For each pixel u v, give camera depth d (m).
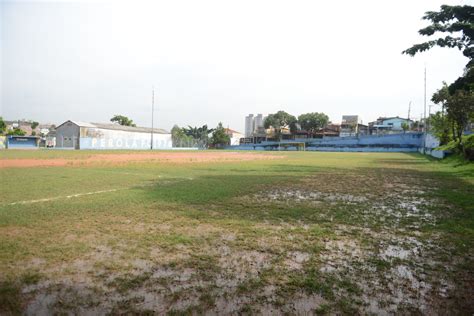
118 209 7.24
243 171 17.20
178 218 6.52
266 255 4.55
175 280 3.74
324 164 24.08
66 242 4.98
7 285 3.59
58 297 3.34
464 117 26.53
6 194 9.02
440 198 9.31
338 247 4.92
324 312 3.06
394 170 19.09
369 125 86.62
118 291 3.47
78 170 16.55
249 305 3.19
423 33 11.34
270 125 96.12
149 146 77.81
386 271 4.03
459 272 4.02
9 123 98.62
